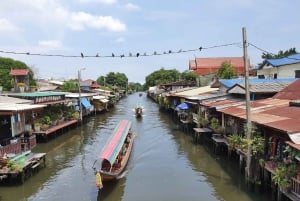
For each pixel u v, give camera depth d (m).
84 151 29.06
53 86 68.56
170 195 18.19
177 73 108.00
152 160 25.75
